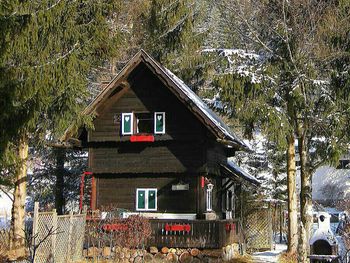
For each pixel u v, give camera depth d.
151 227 22.64
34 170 35.09
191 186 24.09
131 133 24.80
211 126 23.16
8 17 15.62
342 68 23.33
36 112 17.45
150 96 24.89
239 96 23.30
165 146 24.56
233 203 30.14
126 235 21.03
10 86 15.37
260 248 29.73
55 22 19.12
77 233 20.48
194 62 33.66
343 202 39.56
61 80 18.86
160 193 24.48
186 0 36.00
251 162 41.44
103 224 21.66
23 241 20.47
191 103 23.44
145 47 36.28
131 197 24.84
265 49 24.20
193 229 22.27
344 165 53.53
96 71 30.88
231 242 24.23
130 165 24.86
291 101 23.22
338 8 22.98
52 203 36.03
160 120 24.53
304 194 24.23
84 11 21.73
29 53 17.64
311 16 22.97
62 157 34.50
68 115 20.33
